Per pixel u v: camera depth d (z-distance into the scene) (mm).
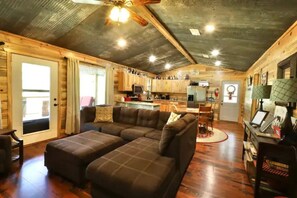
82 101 6246
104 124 3777
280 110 2334
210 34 3555
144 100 7348
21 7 2568
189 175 2580
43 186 2189
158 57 6242
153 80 8539
